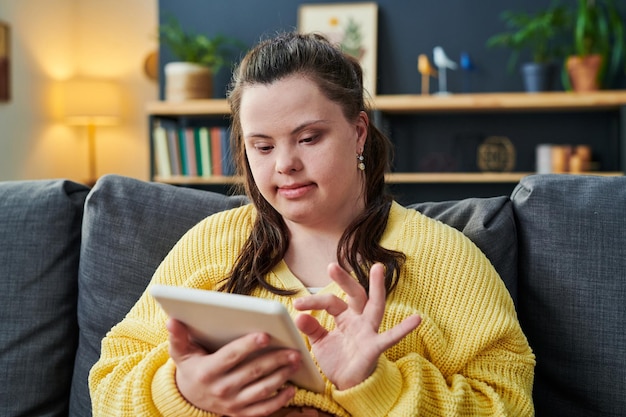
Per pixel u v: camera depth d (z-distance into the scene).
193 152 4.13
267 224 1.27
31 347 1.46
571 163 3.87
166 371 1.05
